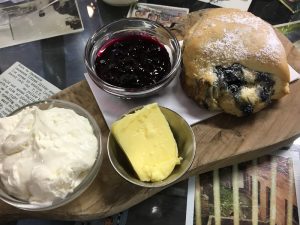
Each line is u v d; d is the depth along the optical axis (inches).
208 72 28.4
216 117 29.8
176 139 27.8
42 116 25.9
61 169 24.2
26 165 24.6
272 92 29.4
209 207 28.6
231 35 28.9
